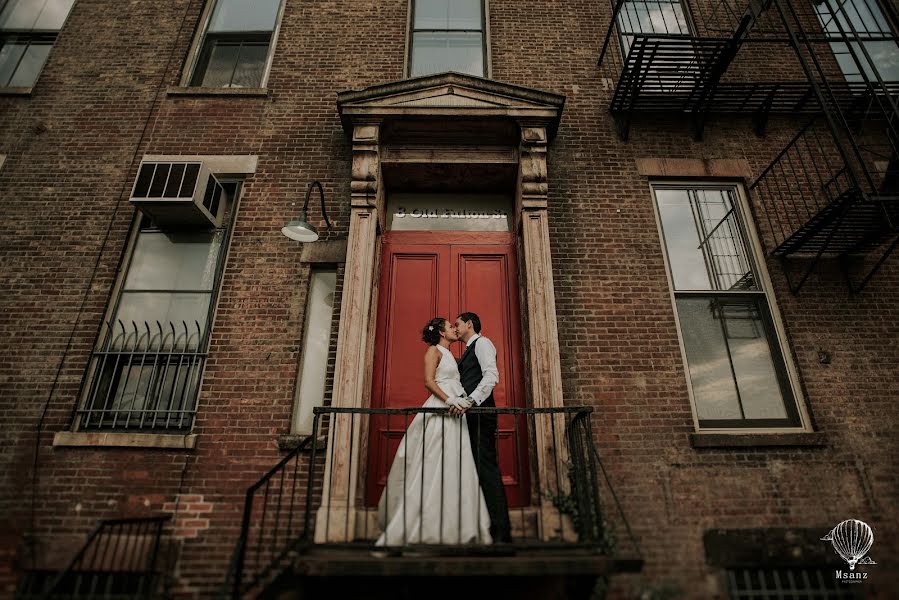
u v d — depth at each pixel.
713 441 4.41
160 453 4.39
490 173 5.52
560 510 3.98
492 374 3.75
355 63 6.29
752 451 4.43
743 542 4.07
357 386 4.42
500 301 5.23
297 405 4.68
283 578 3.32
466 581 3.53
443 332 4.11
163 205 5.04
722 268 5.31
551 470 4.20
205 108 5.98
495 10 6.68
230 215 5.43
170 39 6.48
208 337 4.90
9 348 4.78
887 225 4.54
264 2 6.80
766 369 4.88
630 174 5.62
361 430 4.42
